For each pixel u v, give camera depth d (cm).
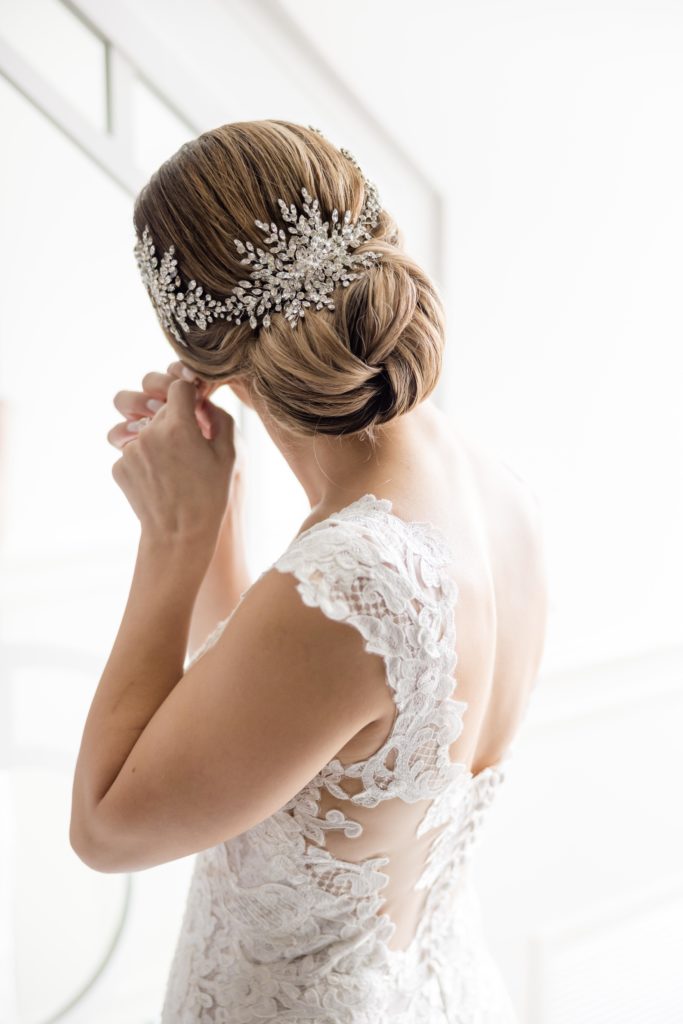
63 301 159
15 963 165
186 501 91
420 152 175
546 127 186
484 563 87
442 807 89
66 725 170
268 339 82
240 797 76
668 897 237
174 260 85
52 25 146
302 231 80
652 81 193
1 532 163
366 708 75
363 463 85
